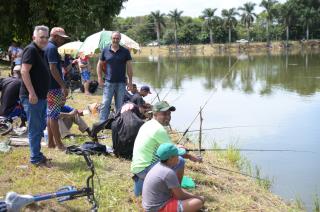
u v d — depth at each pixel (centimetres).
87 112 1154
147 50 9644
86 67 1688
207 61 5238
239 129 1289
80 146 742
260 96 2036
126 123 720
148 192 480
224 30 10006
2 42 2606
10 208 438
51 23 2409
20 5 2425
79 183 591
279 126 1330
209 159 889
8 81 830
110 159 714
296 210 668
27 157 682
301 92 2159
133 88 1012
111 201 551
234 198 638
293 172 880
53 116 714
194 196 482
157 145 557
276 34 10138
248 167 906
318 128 1295
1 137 802
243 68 3828
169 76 3075
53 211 508
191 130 1248
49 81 629
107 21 2358
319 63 4366
